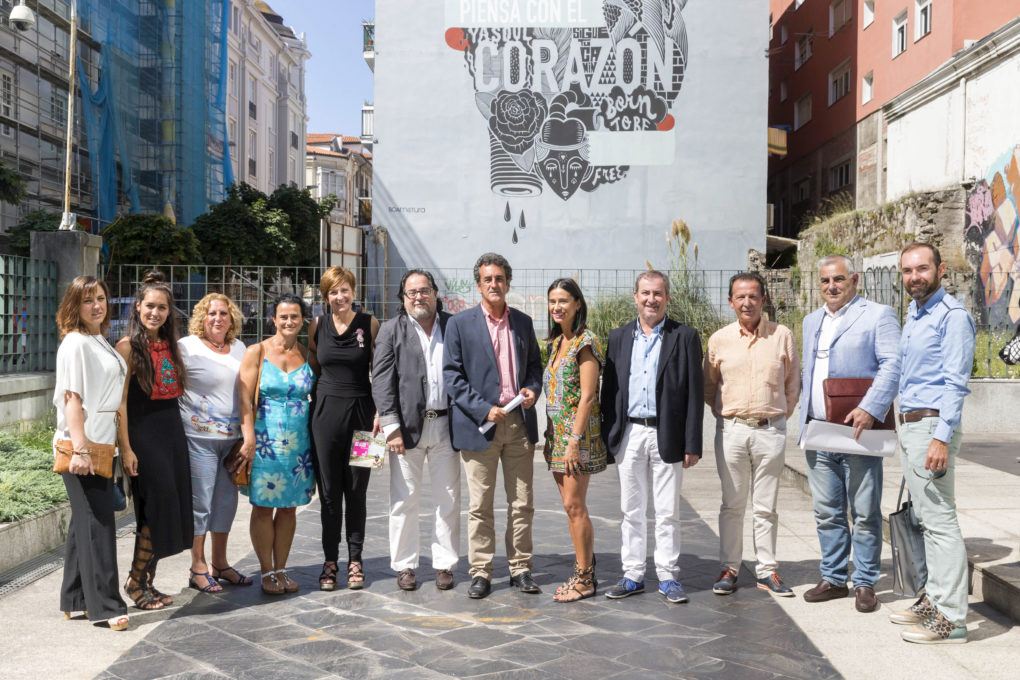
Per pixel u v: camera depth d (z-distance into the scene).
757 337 4.87
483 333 4.86
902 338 4.29
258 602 4.72
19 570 5.20
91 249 9.40
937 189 17.23
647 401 4.77
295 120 46.69
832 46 25.06
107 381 4.19
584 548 4.80
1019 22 14.82
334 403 4.95
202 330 4.91
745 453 4.84
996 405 11.00
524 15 18.20
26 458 6.74
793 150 28.61
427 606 4.65
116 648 3.98
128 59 23.81
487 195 18.30
